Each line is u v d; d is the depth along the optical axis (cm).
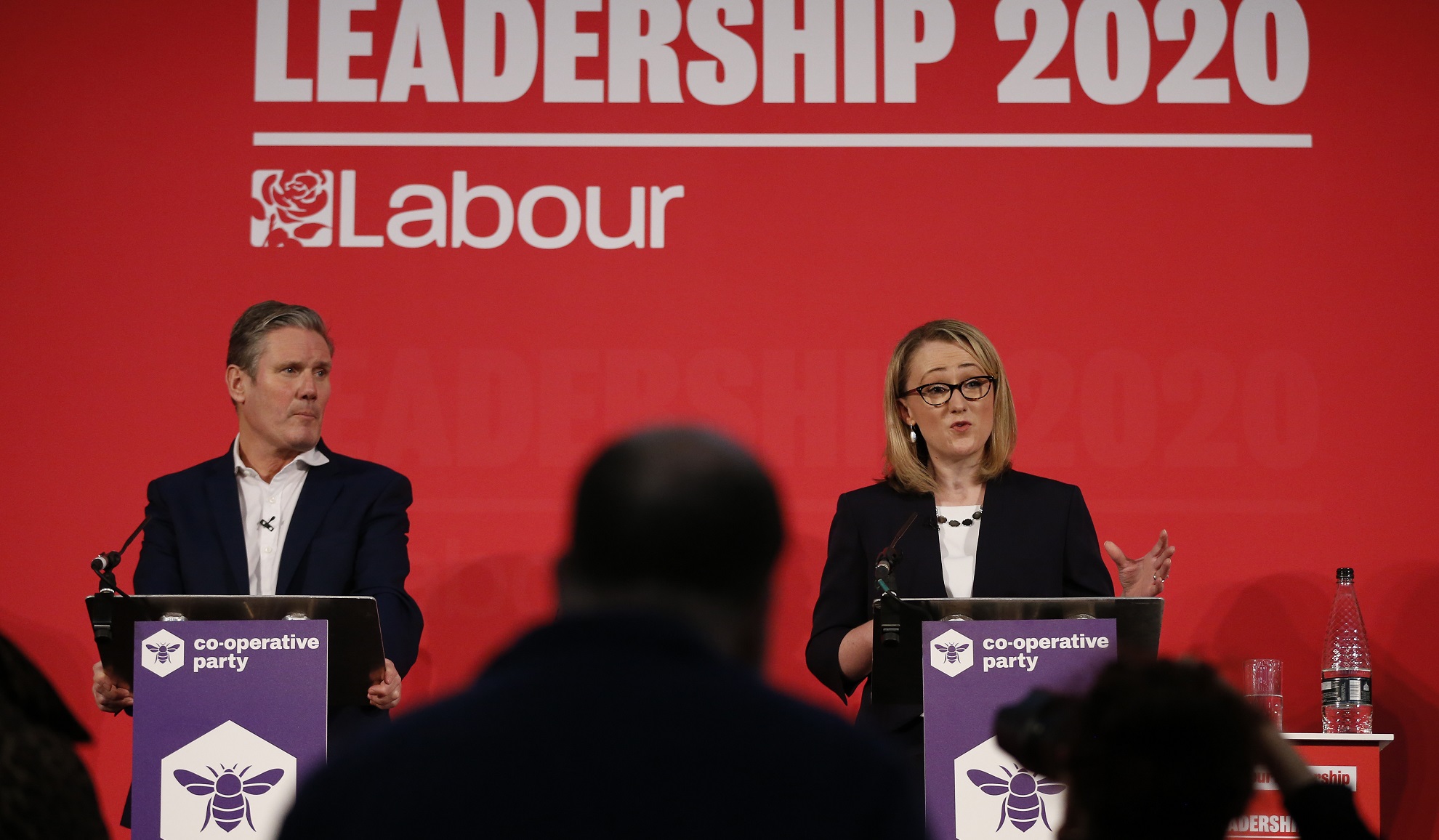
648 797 221
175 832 568
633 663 236
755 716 232
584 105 1002
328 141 998
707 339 980
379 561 754
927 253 984
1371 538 945
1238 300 970
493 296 984
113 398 970
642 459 255
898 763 241
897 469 750
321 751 575
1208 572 945
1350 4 992
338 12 1009
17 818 265
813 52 1004
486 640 948
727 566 250
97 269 982
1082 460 959
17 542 954
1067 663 571
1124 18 998
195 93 1002
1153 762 259
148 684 573
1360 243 972
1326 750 749
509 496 963
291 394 787
